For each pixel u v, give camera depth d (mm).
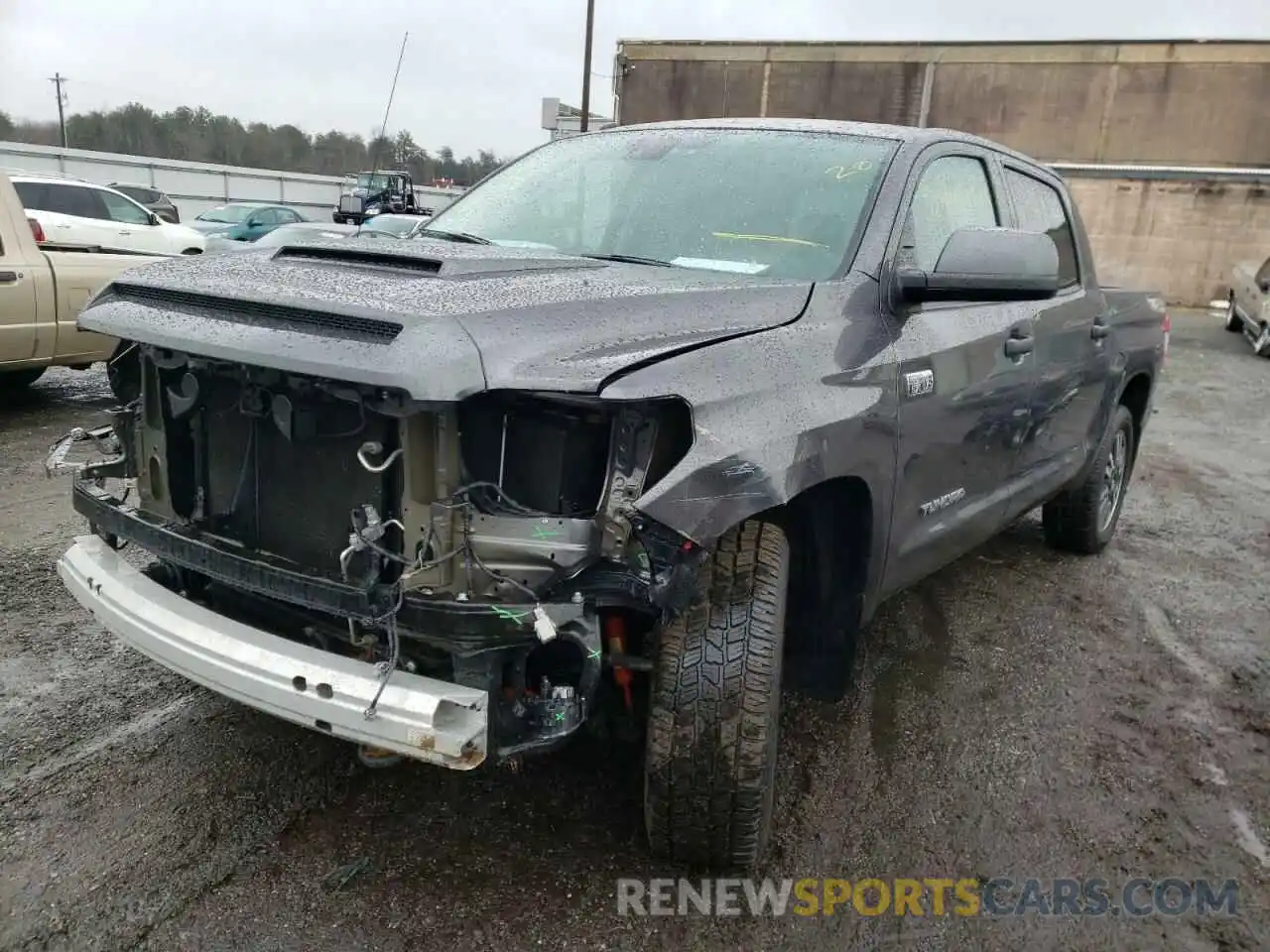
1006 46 26828
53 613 3863
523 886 2473
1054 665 3953
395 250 2680
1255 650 4219
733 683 2316
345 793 2803
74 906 2312
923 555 3191
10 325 6527
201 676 2244
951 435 3141
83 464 2875
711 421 2160
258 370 2289
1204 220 24281
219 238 15781
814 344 2547
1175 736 3449
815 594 2904
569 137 3982
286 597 2188
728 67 29422
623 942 2312
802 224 3031
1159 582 5016
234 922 2297
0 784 2754
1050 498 4438
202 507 2562
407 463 2119
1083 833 2863
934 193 3342
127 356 2846
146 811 2676
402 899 2398
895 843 2766
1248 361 14992
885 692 3633
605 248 3145
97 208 14039
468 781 2881
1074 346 4148
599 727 2809
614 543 2088
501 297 2229
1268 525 6242
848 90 28547
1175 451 8492
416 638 2070
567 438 2158
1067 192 4551
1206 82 25250
